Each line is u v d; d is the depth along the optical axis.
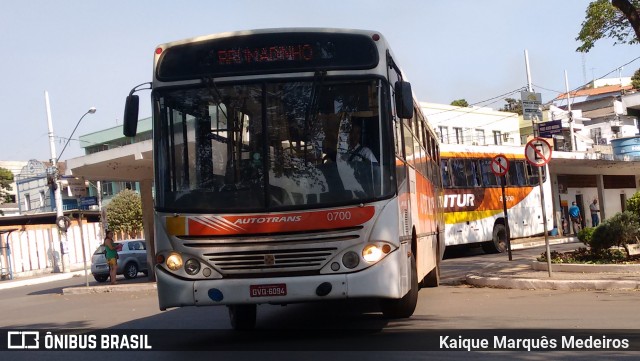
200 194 8.52
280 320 11.86
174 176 8.66
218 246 8.33
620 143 42.03
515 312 11.23
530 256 23.25
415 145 12.09
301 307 13.62
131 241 32.19
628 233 16.45
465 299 13.41
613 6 17.61
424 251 12.45
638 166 44.94
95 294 22.66
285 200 8.34
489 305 12.32
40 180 62.38
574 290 13.74
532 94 31.80
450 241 25.23
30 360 9.39
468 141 50.22
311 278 8.12
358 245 8.20
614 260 16.61
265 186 8.41
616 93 63.12
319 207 8.27
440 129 48.50
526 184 30.12
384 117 8.58
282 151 8.51
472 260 23.73
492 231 27.69
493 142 52.19
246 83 8.73
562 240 33.53
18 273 43.75
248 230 8.29
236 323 10.72
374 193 8.34
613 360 7.38
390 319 10.98
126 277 31.42
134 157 22.00
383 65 8.72
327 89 8.64
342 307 13.20
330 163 8.43
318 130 8.54
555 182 41.94
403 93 8.83
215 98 8.74
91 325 13.80
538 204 30.80
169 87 8.86
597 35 18.66
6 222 49.69
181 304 8.32
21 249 44.25
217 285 8.24
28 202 63.75
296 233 8.24
